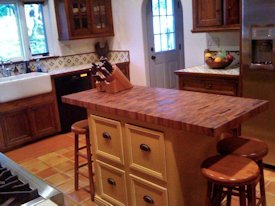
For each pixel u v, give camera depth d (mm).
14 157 3922
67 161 3723
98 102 2402
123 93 2633
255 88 3107
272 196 2721
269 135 3115
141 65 5156
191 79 3711
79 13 4852
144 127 2137
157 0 5215
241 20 3064
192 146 2150
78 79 4637
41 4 4820
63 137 4520
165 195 2145
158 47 5371
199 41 4289
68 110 4641
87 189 3053
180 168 2082
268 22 2863
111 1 5258
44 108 4367
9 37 4551
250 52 3057
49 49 4992
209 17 3689
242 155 2006
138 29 5031
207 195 1948
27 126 4223
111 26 5324
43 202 1172
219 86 3467
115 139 2420
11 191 1260
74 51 5211
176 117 1865
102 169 2660
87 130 2703
